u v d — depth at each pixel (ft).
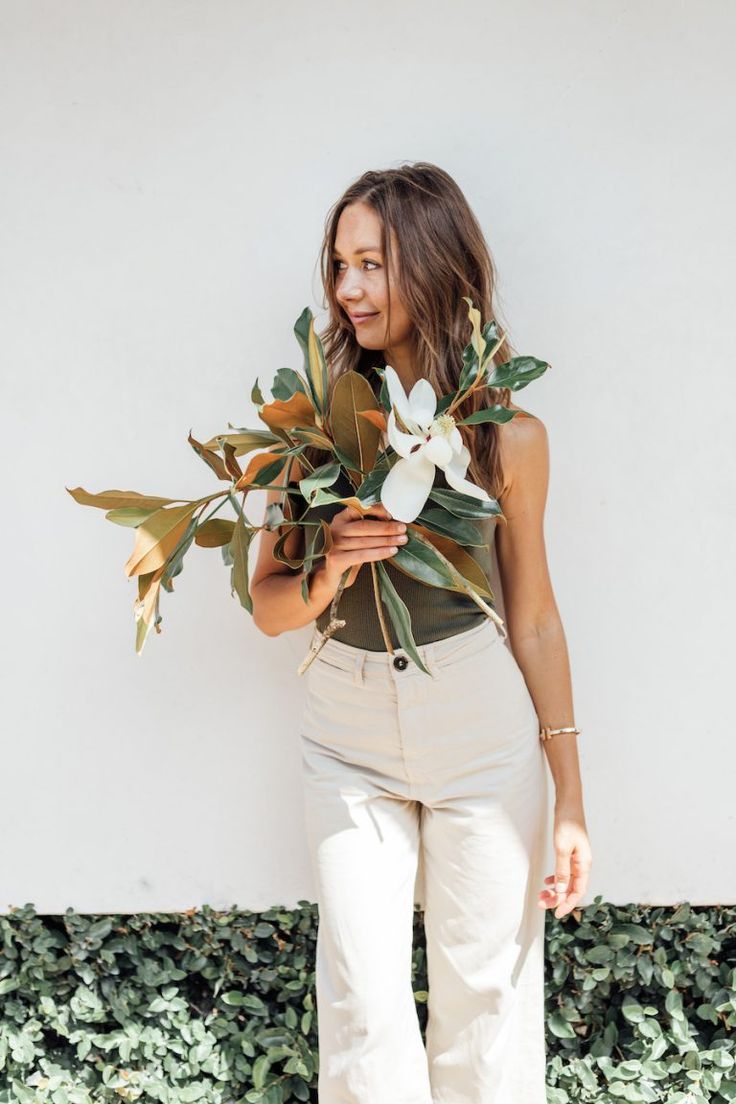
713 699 7.11
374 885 5.74
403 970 5.81
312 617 5.71
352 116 6.83
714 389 6.92
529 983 6.24
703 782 7.15
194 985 7.46
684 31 6.69
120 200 6.91
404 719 5.62
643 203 6.81
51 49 6.83
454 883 5.95
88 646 7.20
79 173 6.90
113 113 6.86
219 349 6.98
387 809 5.90
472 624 5.74
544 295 6.90
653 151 6.77
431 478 4.85
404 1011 5.75
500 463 5.80
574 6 6.70
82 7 6.80
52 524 7.12
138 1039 7.11
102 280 6.97
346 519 5.12
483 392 5.77
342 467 5.70
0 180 6.92
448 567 4.96
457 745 5.72
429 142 6.83
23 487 7.10
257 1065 6.98
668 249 6.84
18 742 7.27
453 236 5.77
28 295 6.98
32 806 7.30
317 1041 7.25
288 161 6.86
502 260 6.89
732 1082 6.96
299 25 6.78
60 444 7.07
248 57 6.81
